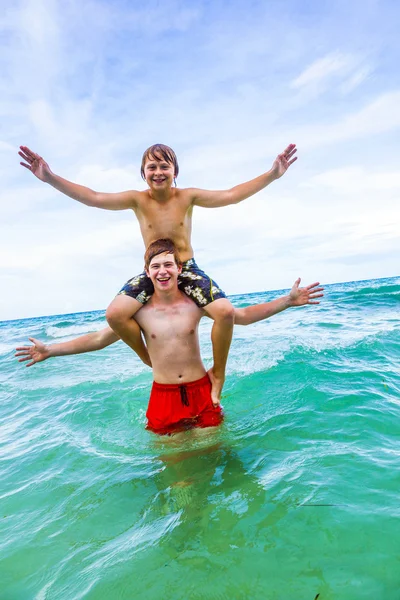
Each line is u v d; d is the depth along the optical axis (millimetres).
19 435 4703
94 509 2947
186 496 2926
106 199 4262
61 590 2158
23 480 3533
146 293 4188
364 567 2025
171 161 4230
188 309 4230
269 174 4430
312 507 2541
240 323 4465
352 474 2887
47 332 19203
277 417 4254
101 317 26719
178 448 3920
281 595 1914
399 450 3217
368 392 4691
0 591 2209
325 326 10422
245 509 2641
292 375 5730
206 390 4352
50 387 6914
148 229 4383
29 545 2594
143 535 2553
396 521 2318
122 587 2105
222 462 3424
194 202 4441
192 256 4516
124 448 4070
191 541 2402
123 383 6652
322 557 2125
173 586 2062
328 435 3660
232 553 2244
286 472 3047
